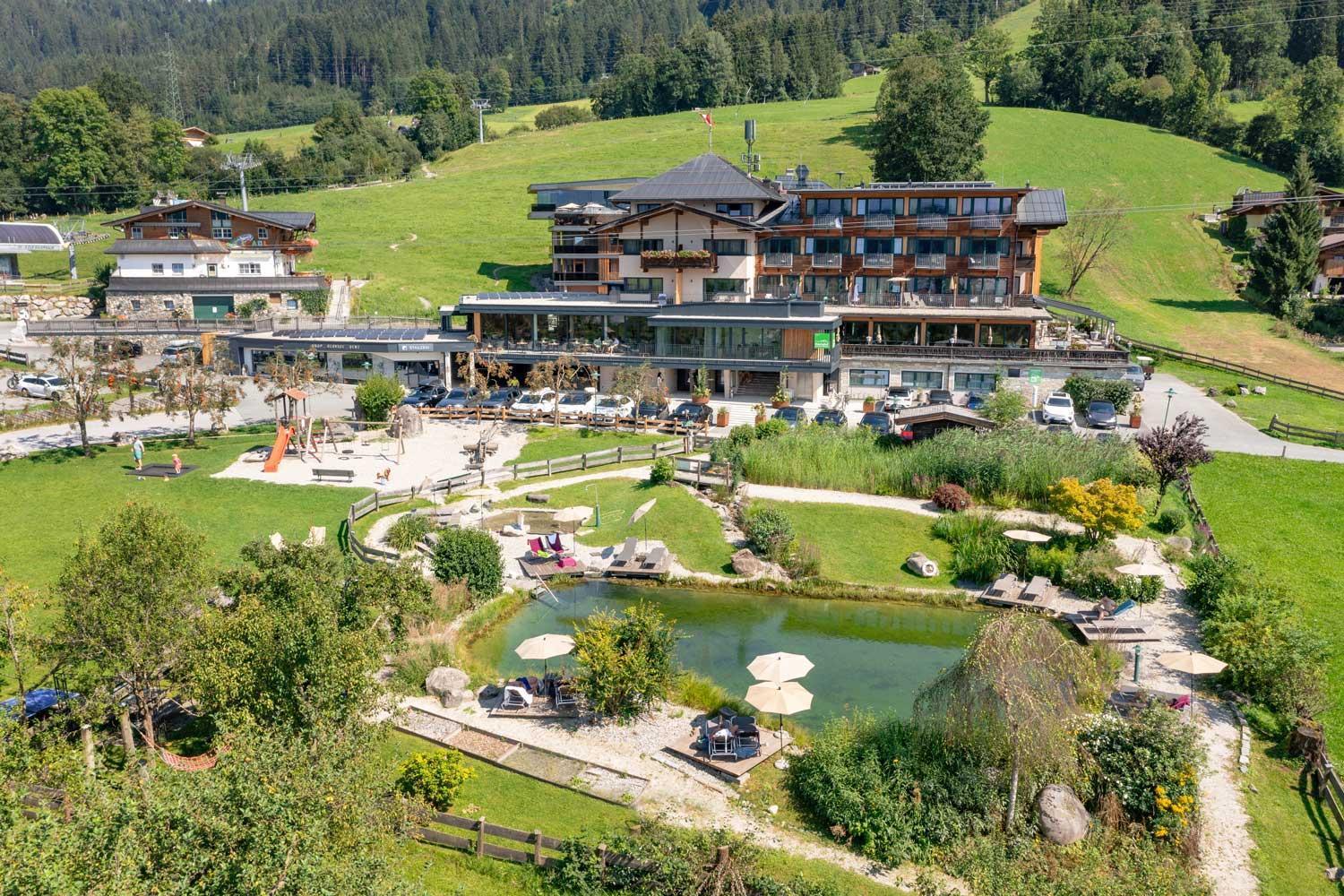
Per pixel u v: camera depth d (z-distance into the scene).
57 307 97.31
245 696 23.31
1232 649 33.88
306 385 73.12
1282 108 148.12
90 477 53.25
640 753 29.48
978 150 120.25
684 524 48.41
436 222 133.12
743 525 47.66
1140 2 184.88
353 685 22.98
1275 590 38.84
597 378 73.31
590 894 22.67
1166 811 26.14
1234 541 47.03
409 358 75.56
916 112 114.94
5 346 84.00
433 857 24.03
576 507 50.94
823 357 69.69
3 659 26.33
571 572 44.59
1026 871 23.97
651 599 42.78
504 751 29.44
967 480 50.97
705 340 71.00
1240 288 105.06
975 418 55.41
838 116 170.00
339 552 39.91
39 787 21.00
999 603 41.91
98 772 20.05
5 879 14.60
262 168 160.88
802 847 25.17
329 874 17.16
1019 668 26.20
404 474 54.97
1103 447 52.16
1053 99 168.62
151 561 26.20
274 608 26.70
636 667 31.30
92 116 148.62
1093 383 66.88
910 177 116.44
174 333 86.56
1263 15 184.12
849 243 83.06
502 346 74.62
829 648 38.00
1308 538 47.16
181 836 16.89
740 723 29.83
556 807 26.48
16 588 26.27
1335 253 99.00
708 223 78.25
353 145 171.25
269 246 102.75
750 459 54.25
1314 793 28.39
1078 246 106.44
